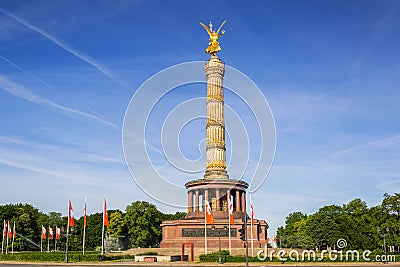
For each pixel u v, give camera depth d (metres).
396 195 120.38
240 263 68.44
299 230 152.88
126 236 135.75
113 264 68.62
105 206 86.50
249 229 87.88
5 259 82.44
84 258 77.56
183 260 76.44
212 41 105.50
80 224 171.75
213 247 86.12
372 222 119.75
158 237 132.50
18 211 156.75
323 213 124.31
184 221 89.31
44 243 158.12
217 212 92.31
